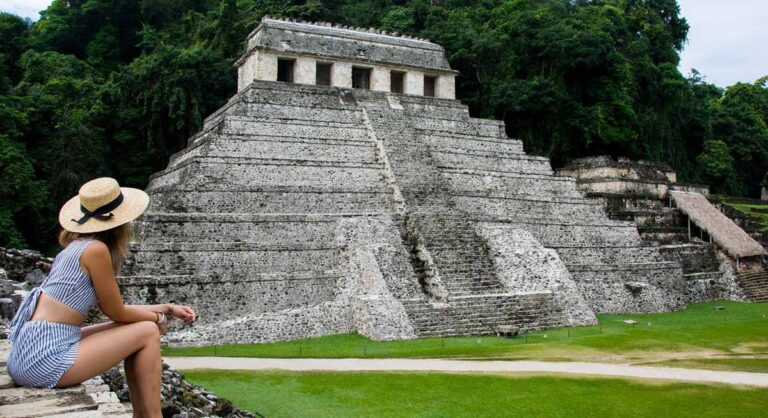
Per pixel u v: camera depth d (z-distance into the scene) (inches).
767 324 1136.8
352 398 614.9
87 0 2534.5
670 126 2463.1
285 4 2299.5
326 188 1208.2
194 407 469.4
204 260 970.7
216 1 2632.9
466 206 1338.6
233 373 697.6
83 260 224.7
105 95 1814.7
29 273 836.0
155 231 988.6
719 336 996.6
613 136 2043.6
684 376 719.7
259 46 1438.2
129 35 2534.5
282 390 635.5
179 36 2402.8
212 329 872.9
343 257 1063.0
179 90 1758.1
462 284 1106.1
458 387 661.3
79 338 226.8
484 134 1621.6
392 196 1277.1
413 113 1549.0
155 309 255.1
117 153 1814.7
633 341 942.4
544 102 1930.4
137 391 228.4
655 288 1341.0
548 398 627.5
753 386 677.3
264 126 1317.7
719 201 1974.7
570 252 1357.0
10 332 231.9
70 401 232.7
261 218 1063.0
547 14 2114.9
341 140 1364.4
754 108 3137.3
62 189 1556.3
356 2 2564.0
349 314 983.6
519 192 1478.8
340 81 1525.6
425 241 1157.7
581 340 942.4
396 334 925.8
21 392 238.2
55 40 2497.5
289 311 937.5
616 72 2084.2
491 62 2087.8
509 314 1038.4
